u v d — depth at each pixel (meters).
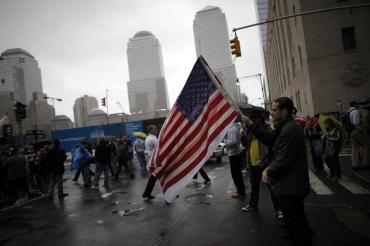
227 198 7.96
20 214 8.77
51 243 5.75
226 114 4.56
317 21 27.53
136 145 14.95
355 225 5.17
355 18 26.92
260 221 5.79
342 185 8.22
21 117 18.47
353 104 12.41
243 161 13.41
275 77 70.19
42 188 12.59
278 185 3.46
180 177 4.65
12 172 10.92
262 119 5.52
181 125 4.80
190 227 5.83
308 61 27.55
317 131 10.59
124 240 5.47
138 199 9.06
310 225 5.35
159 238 5.38
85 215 7.73
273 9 50.25
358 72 26.56
